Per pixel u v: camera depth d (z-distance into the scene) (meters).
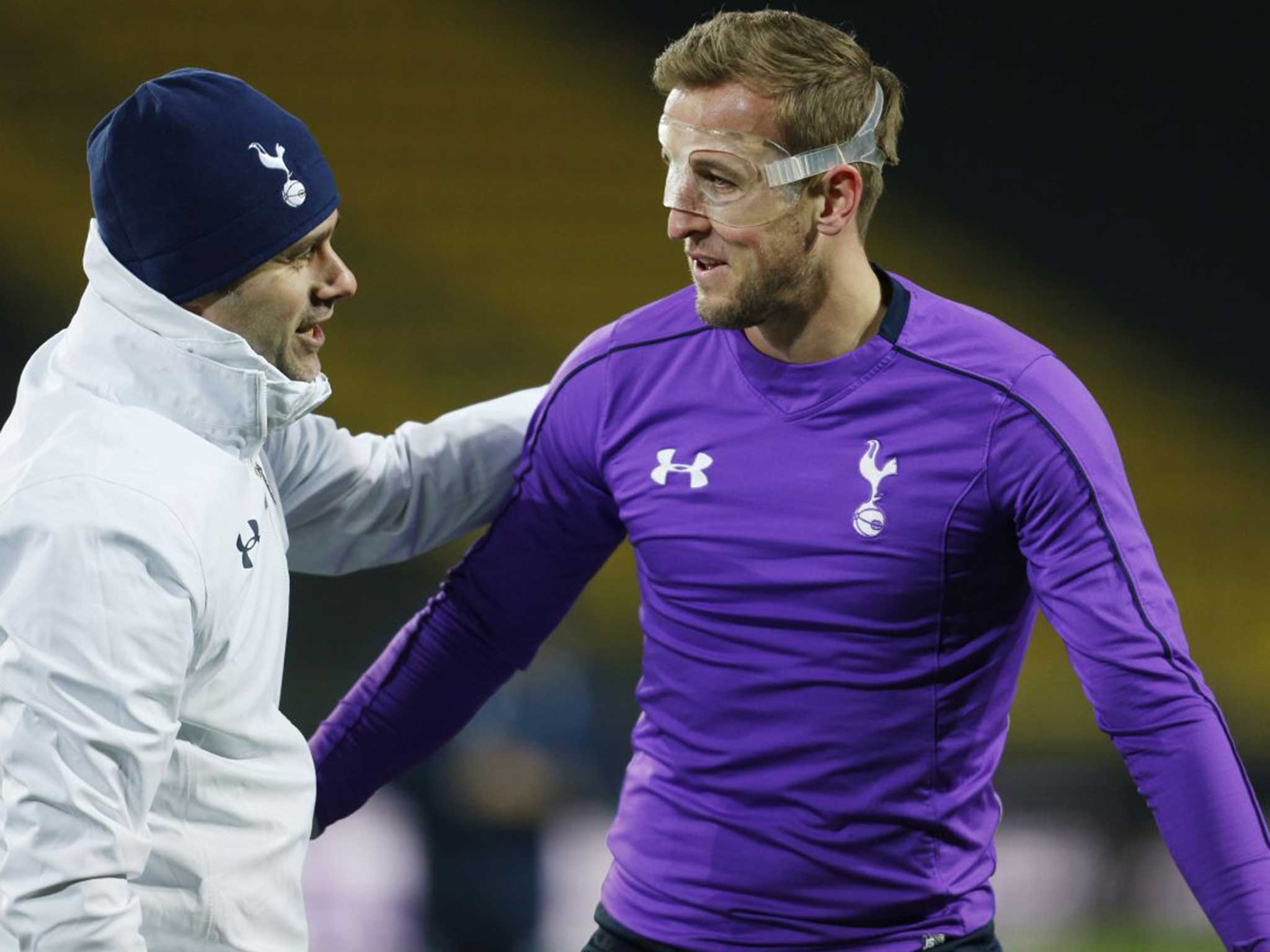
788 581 7.09
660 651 7.51
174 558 6.05
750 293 6.91
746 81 6.77
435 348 22.42
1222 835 6.50
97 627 5.85
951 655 7.11
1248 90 22.31
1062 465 6.78
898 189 22.72
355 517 8.01
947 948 7.25
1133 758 6.74
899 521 6.97
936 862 7.25
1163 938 19.14
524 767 17.44
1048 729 21.34
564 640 21.67
